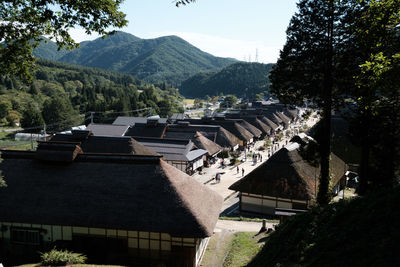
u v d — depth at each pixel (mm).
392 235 11805
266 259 17891
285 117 129000
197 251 22500
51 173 24516
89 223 21047
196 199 22984
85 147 45750
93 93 178000
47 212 21828
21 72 16344
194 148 59500
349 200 18062
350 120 28672
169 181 22969
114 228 20750
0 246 23047
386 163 27609
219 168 61312
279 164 37000
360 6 24109
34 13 14117
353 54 25094
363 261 11281
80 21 14383
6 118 134125
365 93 24312
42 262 17922
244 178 37906
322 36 26031
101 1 14047
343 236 13891
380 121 26547
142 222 20781
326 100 26938
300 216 20172
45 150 25453
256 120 100750
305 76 27547
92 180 23656
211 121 86125
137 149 45188
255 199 37406
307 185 34625
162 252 21703
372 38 19906
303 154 30219
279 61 28750
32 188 23453
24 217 21672
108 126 69500
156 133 67188
